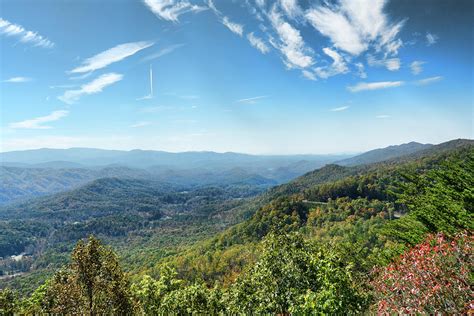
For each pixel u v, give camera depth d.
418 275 9.17
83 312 13.19
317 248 12.38
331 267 10.58
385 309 9.38
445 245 9.66
